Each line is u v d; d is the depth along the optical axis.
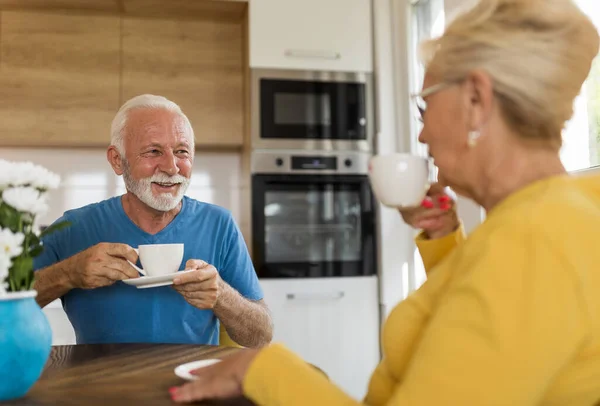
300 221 2.78
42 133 2.76
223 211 1.73
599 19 1.65
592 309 0.54
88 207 1.68
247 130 2.84
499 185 0.68
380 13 2.89
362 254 2.81
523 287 0.54
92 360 1.07
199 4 2.77
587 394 0.59
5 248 0.79
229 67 2.95
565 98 0.65
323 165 2.80
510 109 0.66
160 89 2.87
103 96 2.81
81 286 1.33
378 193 0.94
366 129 2.87
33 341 0.83
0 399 0.82
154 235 1.63
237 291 1.58
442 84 0.70
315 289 2.71
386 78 2.88
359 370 2.72
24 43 2.77
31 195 0.82
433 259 1.00
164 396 0.83
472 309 0.56
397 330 0.75
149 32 2.88
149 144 1.57
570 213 0.58
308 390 0.62
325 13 2.87
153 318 1.55
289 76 2.81
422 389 0.56
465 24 0.69
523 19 0.66
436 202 0.99
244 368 0.70
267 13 2.81
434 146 0.73
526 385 0.53
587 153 1.73
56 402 0.81
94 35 2.83
